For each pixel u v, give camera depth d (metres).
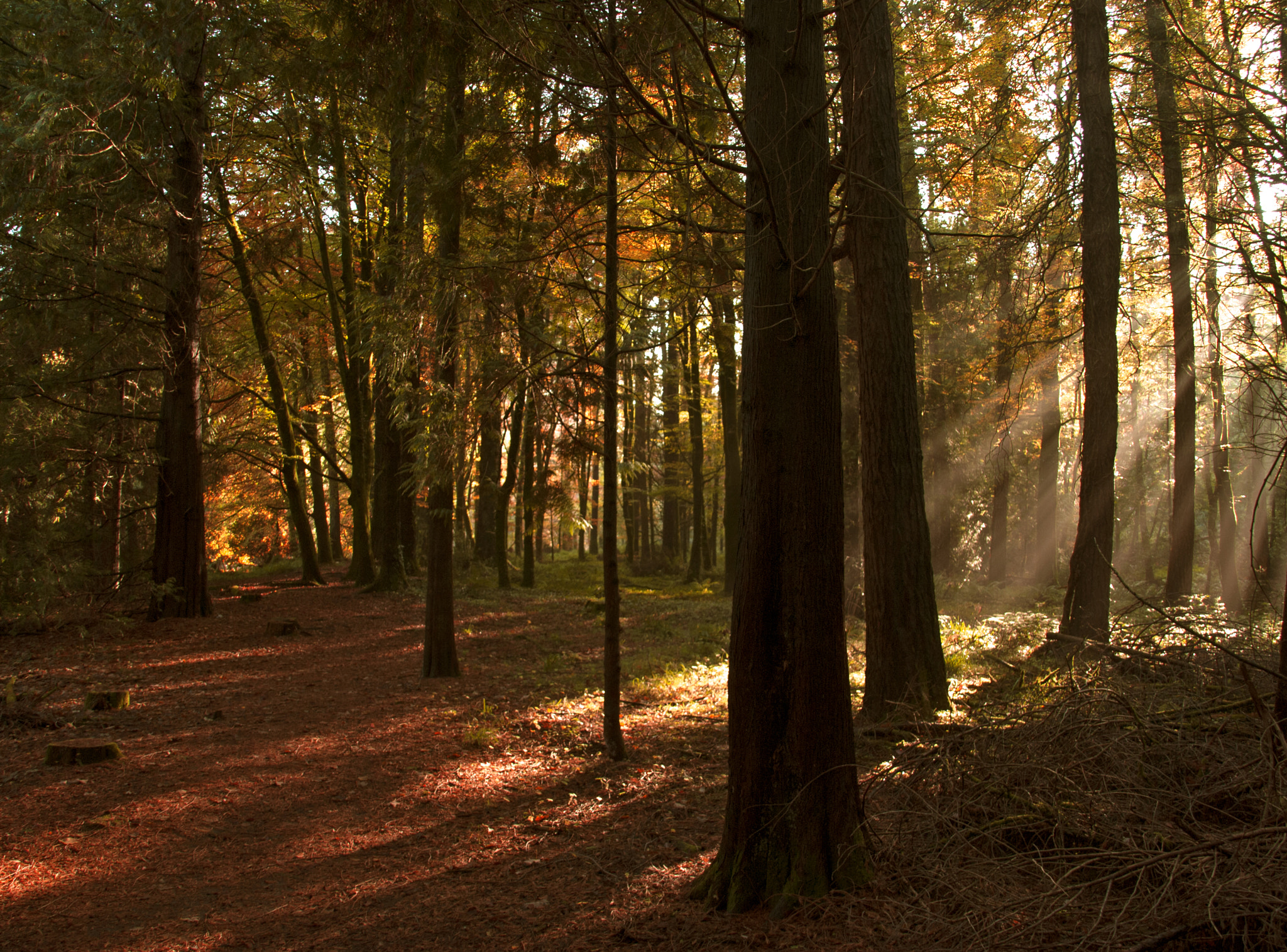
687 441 25.78
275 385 18.62
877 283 7.55
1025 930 2.91
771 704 3.76
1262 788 3.60
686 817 5.18
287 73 5.73
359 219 19.36
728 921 3.54
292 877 4.50
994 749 4.23
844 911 3.44
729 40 5.98
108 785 5.88
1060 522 27.64
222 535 29.08
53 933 3.87
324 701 8.53
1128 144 9.58
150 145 12.90
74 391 13.59
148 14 10.28
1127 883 3.35
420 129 6.72
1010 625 11.70
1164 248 11.60
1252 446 5.35
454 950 3.64
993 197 11.63
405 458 18.00
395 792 5.81
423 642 12.32
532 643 12.41
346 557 32.81
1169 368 19.80
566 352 6.76
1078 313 12.16
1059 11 9.80
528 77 5.61
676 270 7.02
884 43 7.38
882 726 6.51
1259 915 2.74
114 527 15.56
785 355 3.82
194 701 8.48
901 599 7.30
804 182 3.89
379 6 4.90
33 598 11.66
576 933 3.68
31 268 11.94
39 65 11.08
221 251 17.22
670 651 11.38
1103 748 3.98
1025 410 20.11
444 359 7.36
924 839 3.96
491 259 6.70
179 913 4.08
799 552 3.74
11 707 7.58
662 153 6.42
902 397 7.51
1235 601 13.72
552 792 5.80
